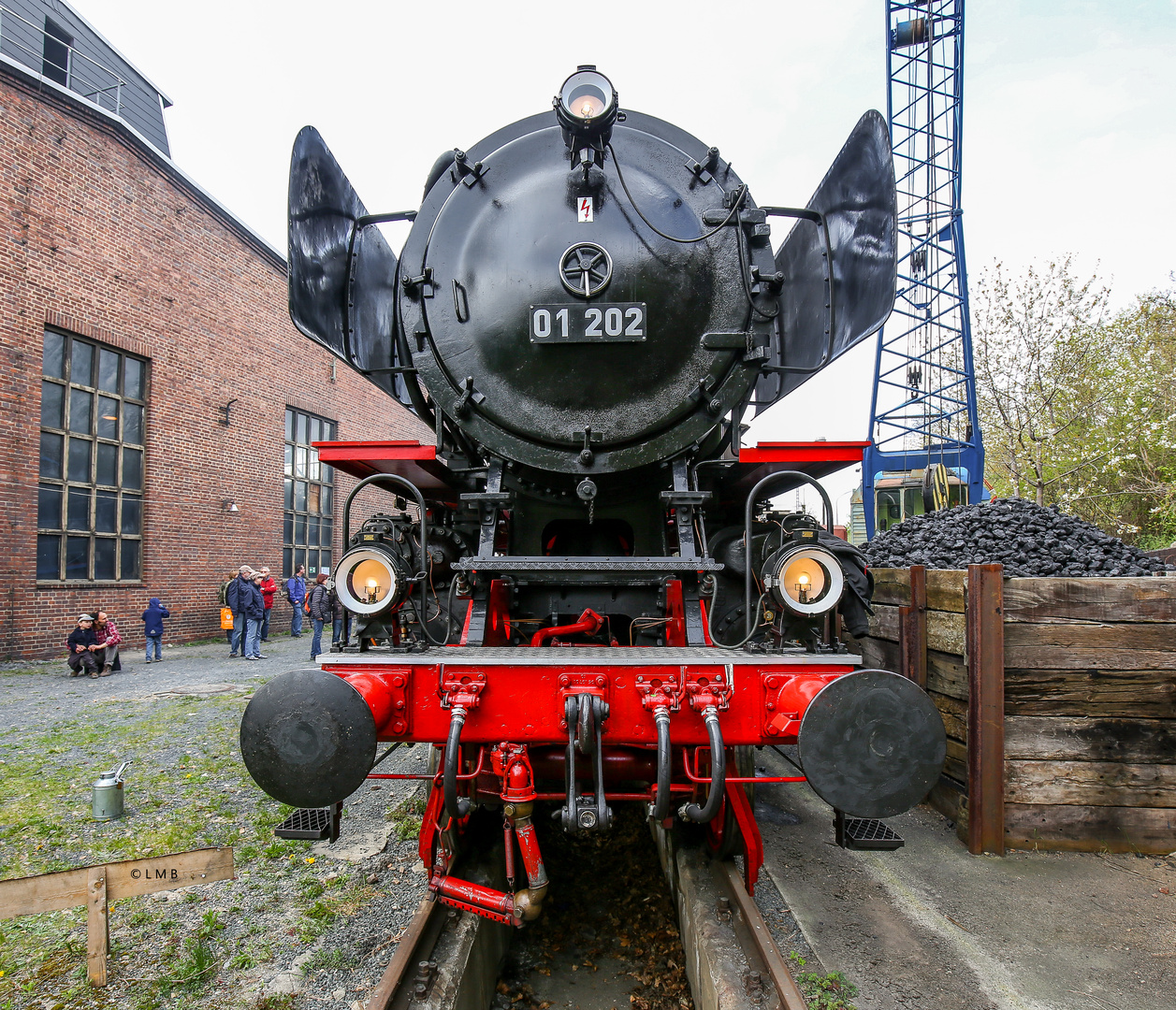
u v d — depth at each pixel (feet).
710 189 11.05
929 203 60.18
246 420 45.39
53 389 33.50
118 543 36.60
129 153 36.63
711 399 10.40
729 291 10.68
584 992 8.85
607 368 10.18
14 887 8.36
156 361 38.42
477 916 8.32
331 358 54.70
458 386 10.53
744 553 10.14
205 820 13.43
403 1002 6.82
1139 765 11.97
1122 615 11.94
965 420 53.42
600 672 7.59
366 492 60.54
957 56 59.36
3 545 30.76
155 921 9.86
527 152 11.17
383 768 17.07
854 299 11.37
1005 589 12.10
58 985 8.50
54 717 21.63
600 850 12.62
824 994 8.20
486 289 10.48
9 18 39.47
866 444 9.18
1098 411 50.93
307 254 11.10
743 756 9.29
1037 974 8.66
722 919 8.27
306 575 52.39
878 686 6.91
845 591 9.24
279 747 6.90
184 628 40.37
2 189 30.50
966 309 50.93
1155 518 50.67
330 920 9.77
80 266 33.94
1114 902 10.29
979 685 11.87
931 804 13.87
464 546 10.91
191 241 40.88
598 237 10.27
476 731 7.64
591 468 10.15
